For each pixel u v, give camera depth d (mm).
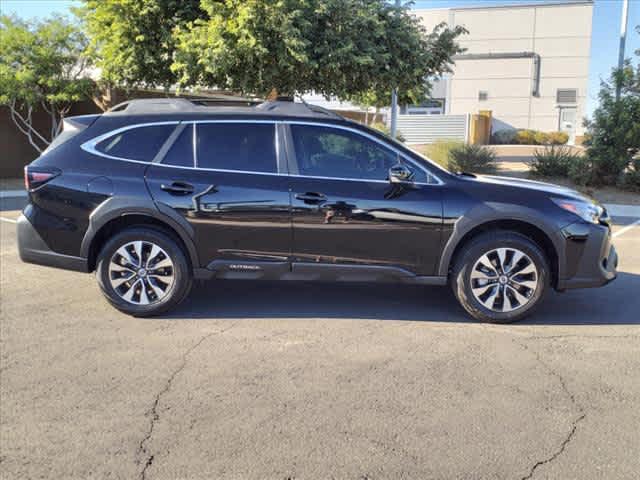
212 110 5227
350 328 5020
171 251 5113
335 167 5117
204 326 5043
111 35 11758
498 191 5055
